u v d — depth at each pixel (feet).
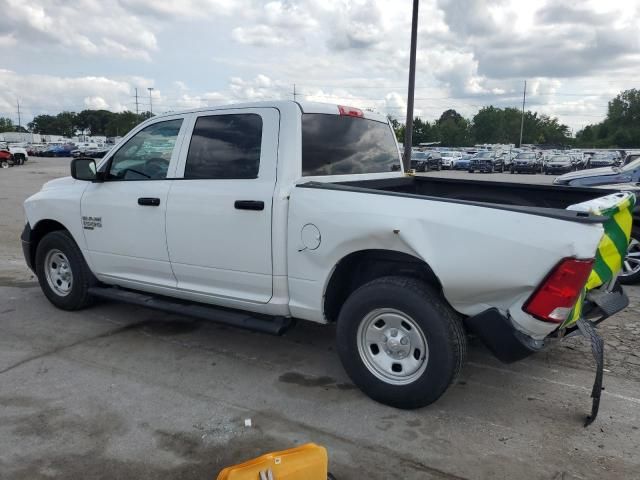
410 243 10.91
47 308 18.84
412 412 11.81
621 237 12.37
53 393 12.60
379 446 10.52
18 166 131.23
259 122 13.34
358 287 13.10
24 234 18.89
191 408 11.96
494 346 10.75
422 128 405.59
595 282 11.80
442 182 17.38
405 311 11.30
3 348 15.28
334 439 10.77
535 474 9.66
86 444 10.53
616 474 9.68
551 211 10.25
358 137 15.24
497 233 10.25
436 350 11.03
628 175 35.63
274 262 12.84
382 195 11.56
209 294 14.26
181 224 14.25
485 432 11.03
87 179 16.10
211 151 14.03
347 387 13.01
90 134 476.13
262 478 8.25
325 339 16.25
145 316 18.10
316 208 12.11
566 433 11.01
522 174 144.97
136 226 15.34
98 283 17.83
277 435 10.89
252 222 12.95
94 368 14.02
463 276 10.55
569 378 13.56
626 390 12.92
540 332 10.49
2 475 9.57
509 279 10.22
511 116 460.96
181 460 10.05
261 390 12.85
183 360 14.58
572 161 143.33
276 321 13.32
